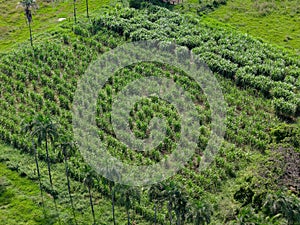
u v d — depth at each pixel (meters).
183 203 72.62
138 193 78.56
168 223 81.69
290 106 103.62
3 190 88.19
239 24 140.62
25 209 84.56
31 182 90.12
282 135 96.44
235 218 81.50
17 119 102.94
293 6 149.38
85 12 145.12
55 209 84.75
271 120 103.25
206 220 70.75
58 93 111.31
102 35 130.38
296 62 119.31
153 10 140.25
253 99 109.56
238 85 114.00
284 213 71.50
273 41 132.25
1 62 121.25
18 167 92.94
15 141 98.56
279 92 108.12
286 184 84.56
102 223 82.25
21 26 142.62
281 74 114.00
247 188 84.75
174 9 145.38
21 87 111.75
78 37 130.50
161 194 75.19
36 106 106.31
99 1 151.75
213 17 143.75
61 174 91.56
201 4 148.75
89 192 80.62
